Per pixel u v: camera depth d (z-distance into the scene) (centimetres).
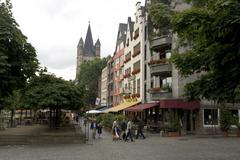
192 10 850
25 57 2505
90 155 1759
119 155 1769
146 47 4950
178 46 1291
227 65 902
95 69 10781
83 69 10962
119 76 7012
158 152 1916
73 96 2841
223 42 851
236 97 892
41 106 2764
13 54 2423
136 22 5547
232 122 3488
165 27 1141
